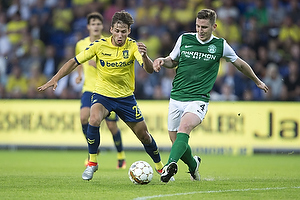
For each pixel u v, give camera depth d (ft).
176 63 75.56
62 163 120.47
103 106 74.59
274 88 175.73
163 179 64.13
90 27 111.75
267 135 160.04
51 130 167.12
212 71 73.31
